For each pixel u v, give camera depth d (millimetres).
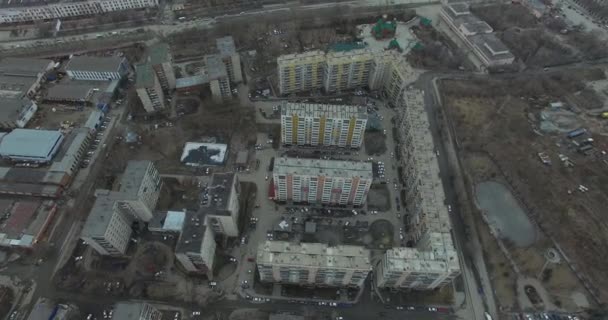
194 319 197625
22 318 197375
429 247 199000
